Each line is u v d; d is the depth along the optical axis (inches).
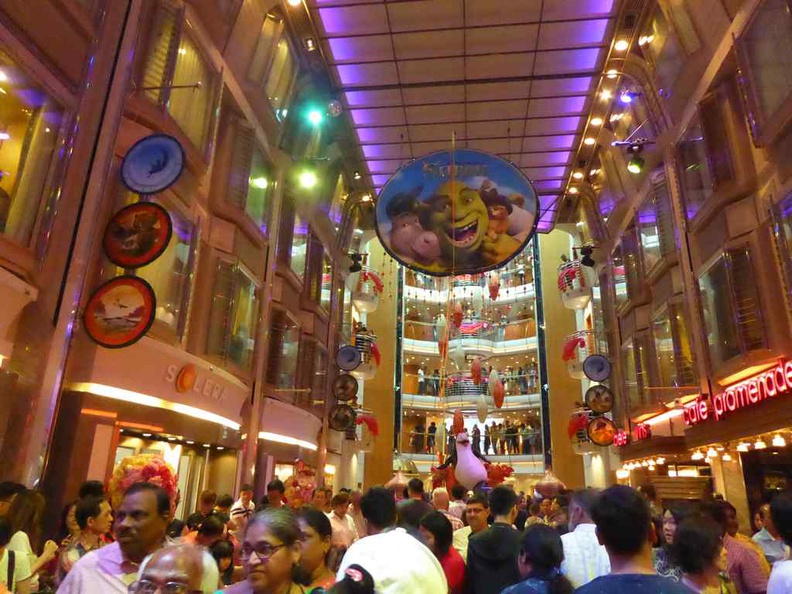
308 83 596.4
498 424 1144.8
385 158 754.8
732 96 406.0
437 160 427.8
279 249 559.5
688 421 471.8
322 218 708.7
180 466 418.6
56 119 259.9
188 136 365.7
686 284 475.5
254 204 503.2
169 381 339.0
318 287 682.8
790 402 318.3
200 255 407.2
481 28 542.3
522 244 408.8
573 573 123.0
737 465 475.5
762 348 359.9
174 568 65.4
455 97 639.1
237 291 458.0
